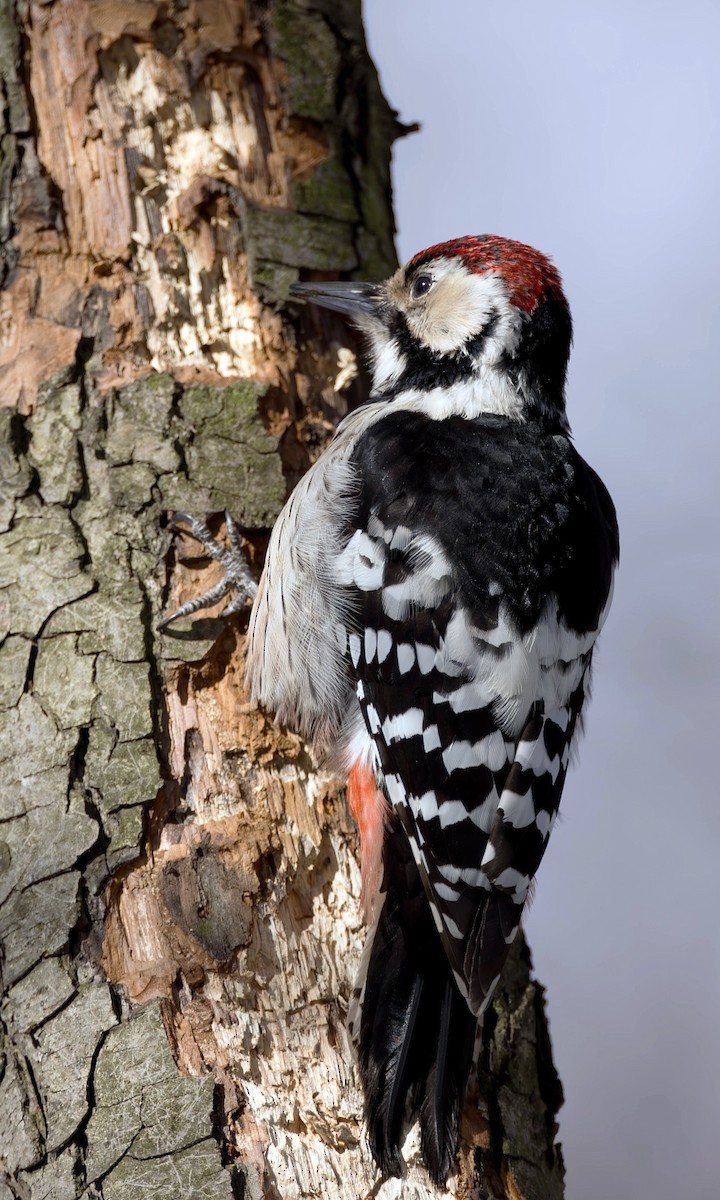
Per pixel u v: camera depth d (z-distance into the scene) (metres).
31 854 6.64
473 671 7.06
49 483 7.40
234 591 7.45
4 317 7.82
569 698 7.29
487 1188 6.44
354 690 7.56
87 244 7.96
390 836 7.19
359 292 8.41
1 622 7.10
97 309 7.83
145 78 8.28
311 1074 6.48
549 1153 6.95
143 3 8.31
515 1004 7.25
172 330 7.91
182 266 8.03
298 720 7.45
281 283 8.23
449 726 7.04
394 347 8.51
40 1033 6.30
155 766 6.82
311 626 7.54
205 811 6.93
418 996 6.82
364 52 9.17
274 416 7.94
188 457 7.60
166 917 6.58
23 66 8.17
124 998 6.39
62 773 6.76
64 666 6.99
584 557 7.50
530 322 8.19
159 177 8.16
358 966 6.84
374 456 7.64
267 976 6.61
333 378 8.38
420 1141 6.42
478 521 7.27
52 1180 6.01
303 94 8.72
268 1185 6.06
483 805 6.95
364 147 8.99
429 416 7.98
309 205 8.52
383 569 7.31
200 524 7.48
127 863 6.62
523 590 7.16
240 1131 6.18
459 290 8.26
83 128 8.12
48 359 7.66
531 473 7.53
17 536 7.28
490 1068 6.93
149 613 7.20
